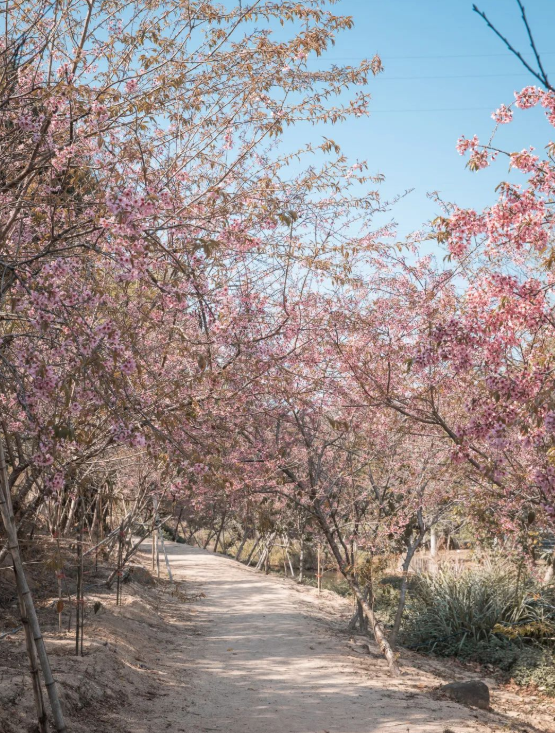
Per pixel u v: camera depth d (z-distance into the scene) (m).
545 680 12.12
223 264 6.99
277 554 32.59
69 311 4.91
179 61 6.25
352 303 9.28
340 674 10.48
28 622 5.58
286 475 11.83
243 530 32.72
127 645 10.56
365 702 8.95
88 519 15.87
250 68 6.47
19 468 6.79
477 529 9.73
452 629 14.84
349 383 9.19
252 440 10.70
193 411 6.12
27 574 12.89
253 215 6.42
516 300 5.73
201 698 8.84
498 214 5.61
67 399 4.55
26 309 5.54
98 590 14.37
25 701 6.86
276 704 8.69
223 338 6.96
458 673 12.77
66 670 8.17
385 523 12.45
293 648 12.32
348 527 13.76
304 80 6.89
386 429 10.51
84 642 9.66
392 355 8.30
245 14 6.59
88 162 6.16
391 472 12.21
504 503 8.36
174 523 37.78
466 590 15.36
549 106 5.50
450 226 5.76
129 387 5.88
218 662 11.04
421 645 14.74
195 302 5.94
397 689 9.89
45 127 5.37
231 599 18.45
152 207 4.48
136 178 6.07
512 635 12.36
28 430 5.63
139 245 4.59
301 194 7.28
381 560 12.42
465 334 5.84
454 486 10.59
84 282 5.34
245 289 7.32
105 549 14.56
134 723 7.44
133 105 5.79
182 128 6.88
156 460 6.50
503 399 5.77
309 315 8.55
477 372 7.48
